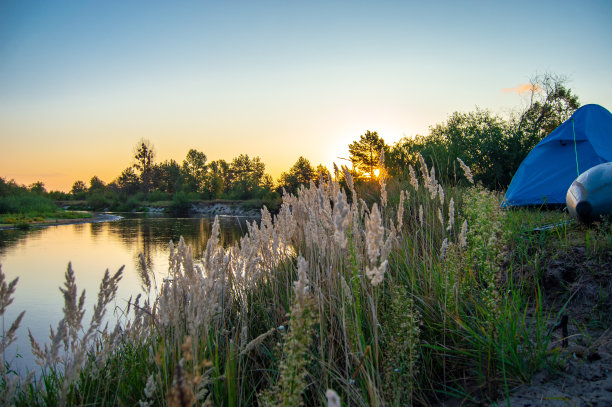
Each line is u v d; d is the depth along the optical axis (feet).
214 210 238.48
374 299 9.91
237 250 13.24
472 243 11.90
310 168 257.96
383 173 13.44
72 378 6.72
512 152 54.39
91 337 7.16
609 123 27.14
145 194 358.02
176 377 4.95
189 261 8.26
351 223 9.93
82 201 358.43
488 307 9.29
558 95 83.51
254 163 436.76
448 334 9.50
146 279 10.68
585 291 10.77
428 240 14.06
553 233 14.46
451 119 79.20
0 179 224.94
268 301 12.63
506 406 7.14
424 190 20.62
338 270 11.51
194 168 445.78
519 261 13.16
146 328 10.74
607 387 6.86
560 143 27.76
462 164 12.62
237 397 8.70
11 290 6.65
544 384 7.48
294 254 15.75
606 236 12.48
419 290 11.16
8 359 15.70
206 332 8.55
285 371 6.49
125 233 88.58
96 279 36.27
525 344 8.41
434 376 9.09
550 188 26.71
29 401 8.00
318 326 10.27
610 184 13.53
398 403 7.41
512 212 18.69
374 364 8.87
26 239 76.69
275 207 150.71
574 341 8.78
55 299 29.43
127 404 8.45
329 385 8.66
